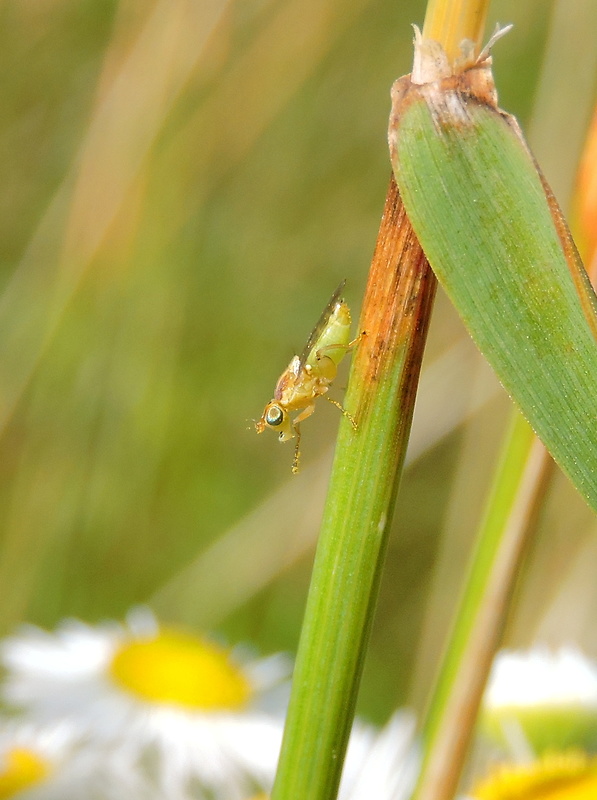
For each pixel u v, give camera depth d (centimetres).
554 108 10
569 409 6
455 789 6
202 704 9
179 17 12
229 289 13
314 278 14
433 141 6
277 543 12
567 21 10
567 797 7
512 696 8
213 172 13
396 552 12
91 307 13
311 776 6
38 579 12
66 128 13
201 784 8
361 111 13
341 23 13
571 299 6
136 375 13
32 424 13
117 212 12
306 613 6
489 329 6
